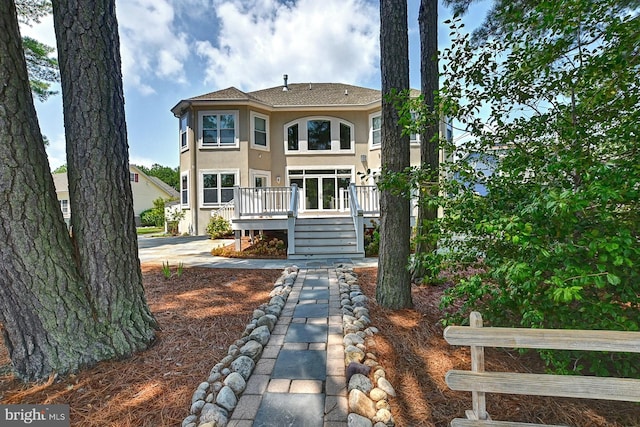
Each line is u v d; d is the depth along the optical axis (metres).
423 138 4.73
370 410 2.03
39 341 2.38
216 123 13.47
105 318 2.65
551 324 2.23
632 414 2.04
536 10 2.21
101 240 2.65
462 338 1.61
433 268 2.88
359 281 5.38
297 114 14.10
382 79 3.88
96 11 2.62
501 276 2.28
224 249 8.99
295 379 2.42
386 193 3.91
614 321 2.00
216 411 1.98
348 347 2.74
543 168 2.34
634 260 1.81
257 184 13.84
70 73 2.57
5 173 2.18
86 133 2.60
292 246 8.01
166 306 4.09
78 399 2.17
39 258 2.34
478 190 2.79
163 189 28.19
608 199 1.69
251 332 3.15
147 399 2.17
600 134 2.33
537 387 1.57
